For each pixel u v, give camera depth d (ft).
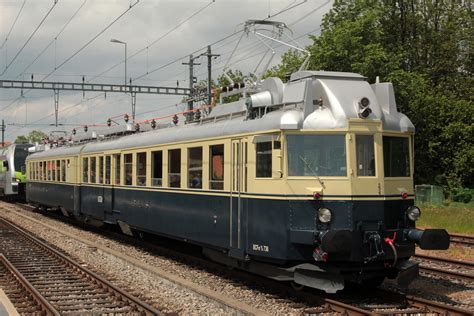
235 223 36.06
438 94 135.23
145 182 50.34
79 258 49.32
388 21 145.59
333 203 31.19
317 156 31.68
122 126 61.46
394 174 32.99
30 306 32.09
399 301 31.50
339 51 116.57
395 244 31.91
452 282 37.86
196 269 42.80
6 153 124.26
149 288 36.27
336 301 30.17
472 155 125.80
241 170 35.50
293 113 32.12
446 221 76.79
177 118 50.01
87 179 67.46
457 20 147.54
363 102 31.71
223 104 41.09
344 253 30.55
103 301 32.68
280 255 31.94
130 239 58.85
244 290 35.09
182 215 43.21
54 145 93.50
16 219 87.25
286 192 31.71
